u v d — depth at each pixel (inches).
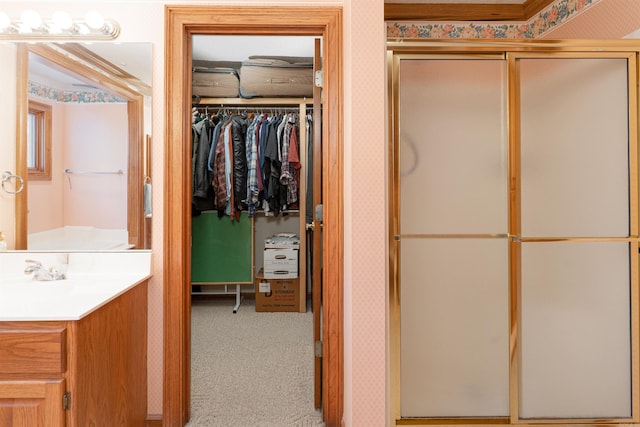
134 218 82.8
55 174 84.1
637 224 74.2
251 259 164.1
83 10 81.1
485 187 74.4
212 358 117.0
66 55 82.5
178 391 81.4
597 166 74.5
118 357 69.0
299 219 179.5
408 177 73.8
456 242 74.3
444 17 104.6
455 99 73.9
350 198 67.6
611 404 75.1
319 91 86.7
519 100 74.0
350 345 69.0
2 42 82.7
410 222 74.0
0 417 55.2
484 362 74.9
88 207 83.7
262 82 155.1
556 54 73.8
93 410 60.9
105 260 81.6
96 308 60.1
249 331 140.6
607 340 75.1
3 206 83.5
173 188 81.8
